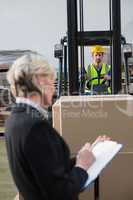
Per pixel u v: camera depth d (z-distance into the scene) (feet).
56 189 4.52
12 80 4.95
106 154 5.55
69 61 10.39
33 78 4.86
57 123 7.10
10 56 22.35
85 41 11.43
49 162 4.53
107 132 6.91
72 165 5.31
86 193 6.83
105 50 15.74
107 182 7.06
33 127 4.58
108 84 13.94
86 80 14.53
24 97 4.91
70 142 6.93
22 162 4.63
